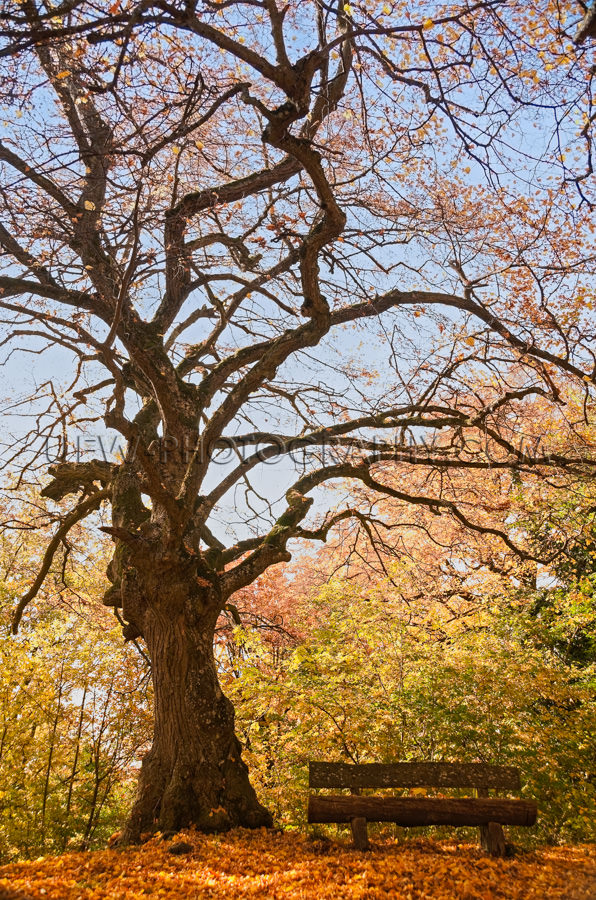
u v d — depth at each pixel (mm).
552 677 9852
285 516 10133
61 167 7926
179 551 8688
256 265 11812
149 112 9211
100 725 11305
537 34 8266
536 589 16109
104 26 6973
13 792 10016
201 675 8531
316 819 6613
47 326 10227
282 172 10633
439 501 11508
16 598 14609
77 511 10727
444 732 9445
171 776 8094
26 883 5527
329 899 5145
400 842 7156
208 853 6730
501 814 6535
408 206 11172
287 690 9477
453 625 10969
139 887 5570
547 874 5621
